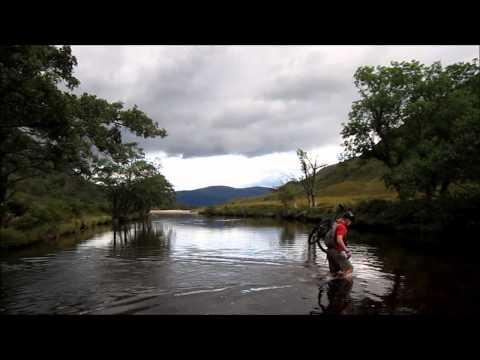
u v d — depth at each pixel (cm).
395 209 3394
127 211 7031
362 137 4088
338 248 1134
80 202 5134
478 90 3641
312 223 4928
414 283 1023
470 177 2484
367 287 976
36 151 2153
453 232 2603
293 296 888
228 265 1402
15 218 2688
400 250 1791
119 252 1881
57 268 1366
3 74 1420
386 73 3909
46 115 1666
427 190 3123
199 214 12962
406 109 3662
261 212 8525
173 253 1822
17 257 1695
